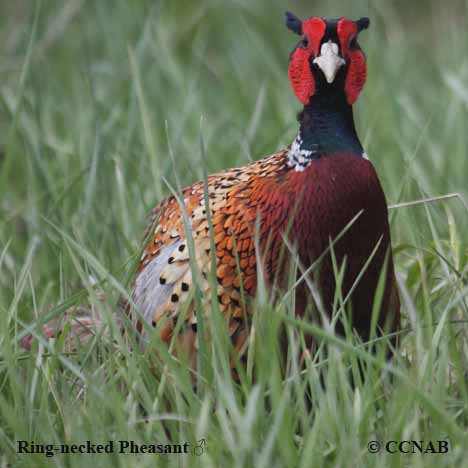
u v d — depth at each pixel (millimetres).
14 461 7199
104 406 7168
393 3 18375
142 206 10297
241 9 15695
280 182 7613
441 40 15352
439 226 9914
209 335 7566
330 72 7379
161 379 7230
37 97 11477
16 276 9523
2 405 7043
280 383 6836
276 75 13375
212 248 7156
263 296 7020
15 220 10859
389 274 7879
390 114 12180
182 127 11555
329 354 7027
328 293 7605
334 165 7527
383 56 13984
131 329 7750
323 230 7504
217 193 7953
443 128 12344
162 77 13461
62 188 10828
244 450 6312
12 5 16078
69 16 14453
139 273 8453
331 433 6754
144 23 14008
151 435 7051
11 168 12422
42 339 7422
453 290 8086
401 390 6922
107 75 13789
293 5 16953
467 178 11141
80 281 9461
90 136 11820
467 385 7812
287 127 10883
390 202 10242
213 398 7125
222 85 14383
